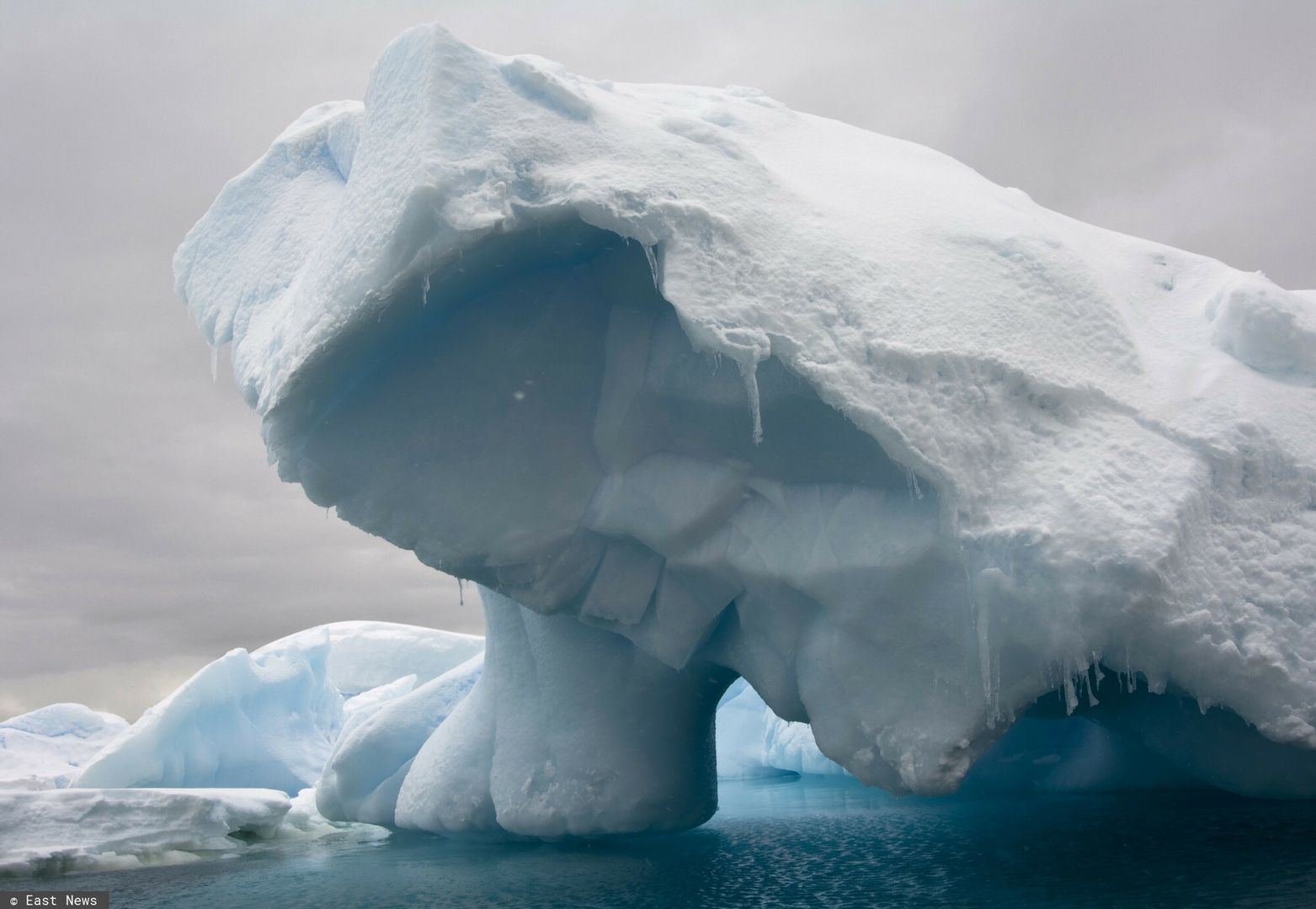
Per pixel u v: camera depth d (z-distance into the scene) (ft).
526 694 28.07
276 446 22.72
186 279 28.63
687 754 26.58
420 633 75.05
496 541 23.17
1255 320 21.35
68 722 58.03
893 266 20.47
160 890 22.20
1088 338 20.89
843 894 17.19
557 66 22.84
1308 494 19.30
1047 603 17.43
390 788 33.30
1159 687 17.84
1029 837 21.74
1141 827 21.67
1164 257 25.76
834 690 20.51
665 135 20.94
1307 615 18.06
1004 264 21.54
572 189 18.94
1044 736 31.30
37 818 26.99
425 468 22.90
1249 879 15.75
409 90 20.54
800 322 18.78
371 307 19.65
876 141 28.30
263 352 23.40
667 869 21.35
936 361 18.86
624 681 26.61
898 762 19.34
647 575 23.73
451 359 22.36
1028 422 19.35
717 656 24.62
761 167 21.45
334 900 19.84
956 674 18.74
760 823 28.78
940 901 15.89
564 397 22.75
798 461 20.84
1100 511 17.72
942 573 18.74
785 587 21.50
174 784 41.42
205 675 43.14
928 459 18.11
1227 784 21.80
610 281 21.99
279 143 28.50
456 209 18.74
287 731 49.16
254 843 31.04
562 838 26.30
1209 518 18.39
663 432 22.26
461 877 22.02
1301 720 17.42
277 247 26.61
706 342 18.39
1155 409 19.75
